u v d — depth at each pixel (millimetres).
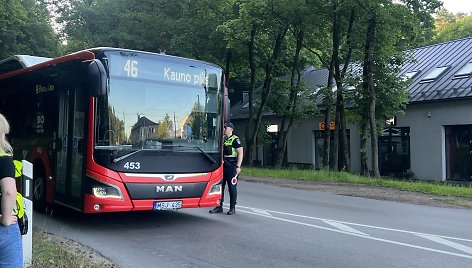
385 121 23984
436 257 7148
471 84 23375
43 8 38906
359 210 11883
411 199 14047
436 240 8367
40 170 10141
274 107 29406
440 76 25922
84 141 8266
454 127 24109
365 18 21031
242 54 29516
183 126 8859
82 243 7648
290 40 28344
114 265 6301
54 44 38969
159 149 8492
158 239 8070
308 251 7379
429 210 12102
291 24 24938
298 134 34281
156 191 8383
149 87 8586
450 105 23984
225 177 10625
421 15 19984
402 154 27016
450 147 24297
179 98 8883
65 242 7555
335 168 23750
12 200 3676
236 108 41625
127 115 8305
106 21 32281
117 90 8273
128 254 7051
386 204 13094
